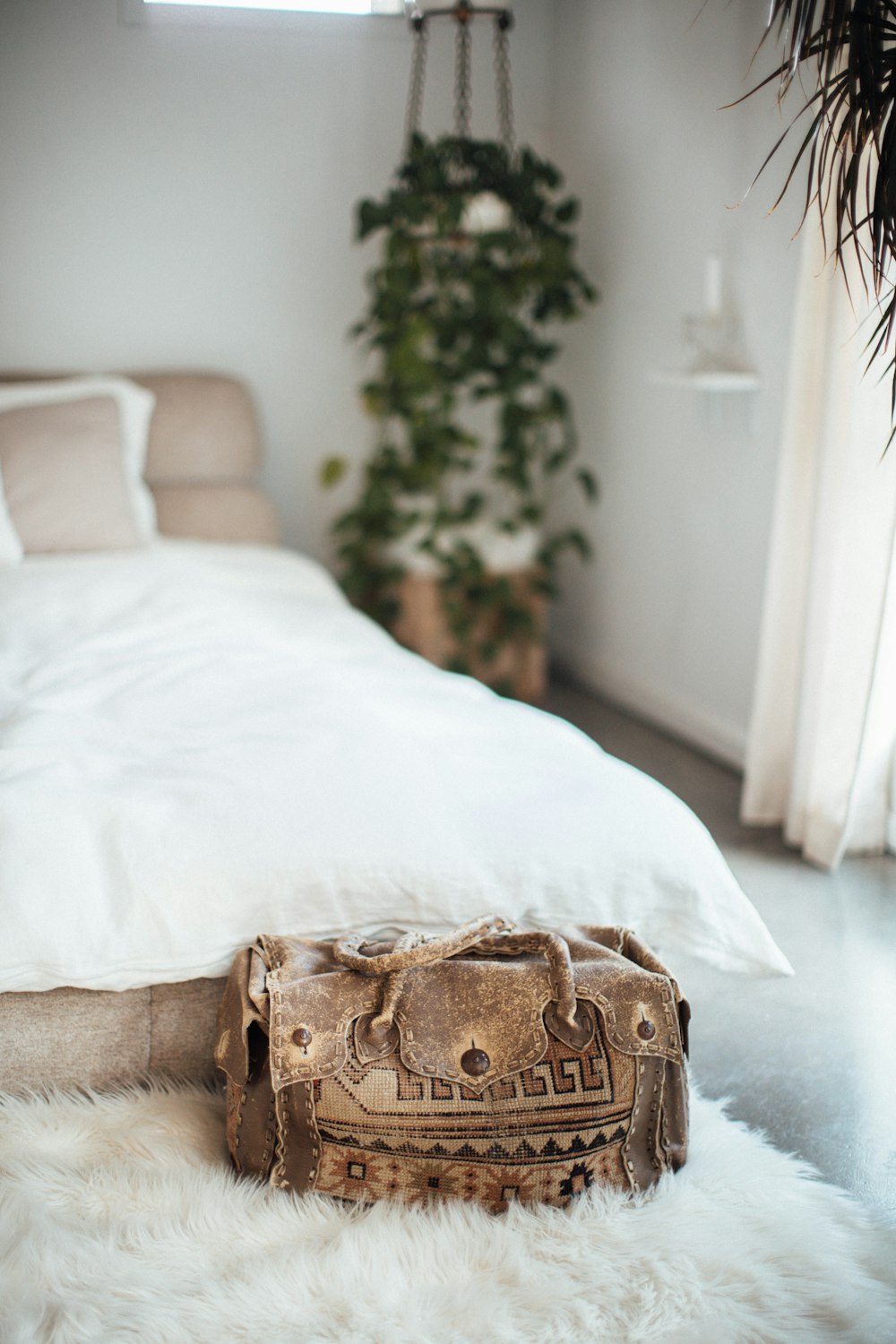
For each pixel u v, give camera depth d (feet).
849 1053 6.31
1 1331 4.03
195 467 11.82
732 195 9.89
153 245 11.96
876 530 7.91
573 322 13.16
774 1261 4.55
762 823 9.42
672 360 11.19
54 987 5.11
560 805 5.87
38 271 11.68
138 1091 5.35
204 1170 4.95
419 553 12.34
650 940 5.90
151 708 6.82
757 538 10.16
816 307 8.29
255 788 5.72
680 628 11.58
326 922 5.40
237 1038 4.86
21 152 11.35
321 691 7.10
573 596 13.80
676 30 10.48
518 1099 4.71
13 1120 5.09
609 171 11.99
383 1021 4.73
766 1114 5.75
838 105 6.14
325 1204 4.75
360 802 5.68
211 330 12.36
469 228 11.46
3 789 5.46
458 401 13.35
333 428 13.05
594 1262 4.48
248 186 12.10
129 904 5.16
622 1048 4.79
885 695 8.46
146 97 11.58
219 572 10.01
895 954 7.39
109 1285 4.30
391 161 12.46
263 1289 4.28
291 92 11.99
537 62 12.84
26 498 9.97
